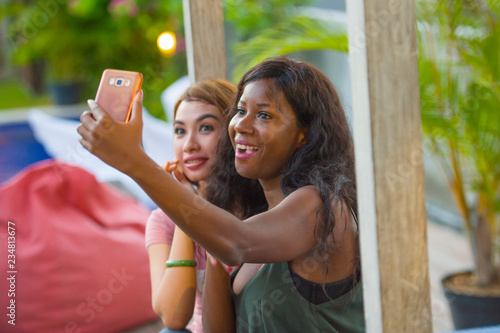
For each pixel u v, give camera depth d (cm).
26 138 641
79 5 591
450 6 240
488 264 265
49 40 628
